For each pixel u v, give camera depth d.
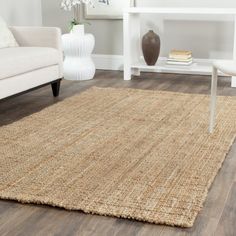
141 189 2.22
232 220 1.97
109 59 5.31
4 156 2.67
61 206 2.07
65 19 5.41
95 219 1.98
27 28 4.12
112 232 1.88
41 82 3.86
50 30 4.05
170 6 4.93
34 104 3.87
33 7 5.36
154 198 2.13
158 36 4.74
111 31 5.25
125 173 2.41
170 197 2.14
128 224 1.94
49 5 5.43
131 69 4.93
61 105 3.76
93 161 2.58
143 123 3.26
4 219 2.01
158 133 3.04
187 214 1.98
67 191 2.21
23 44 4.16
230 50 4.84
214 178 2.38
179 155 2.66
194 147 2.78
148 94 4.08
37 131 3.11
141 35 5.13
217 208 2.07
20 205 2.12
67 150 2.75
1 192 2.21
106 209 2.03
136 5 5.04
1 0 4.84
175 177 2.36
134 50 4.91
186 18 4.93
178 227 1.91
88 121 3.33
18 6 5.11
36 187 2.26
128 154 2.68
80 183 2.30
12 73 3.46
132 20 4.79
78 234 1.88
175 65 4.64
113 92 4.18
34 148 2.79
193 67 4.64
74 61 4.69
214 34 4.86
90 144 2.85
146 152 2.71
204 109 3.58
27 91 3.70
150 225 1.93
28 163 2.56
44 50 3.90
